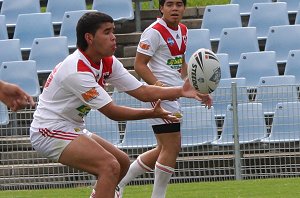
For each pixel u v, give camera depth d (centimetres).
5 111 4234
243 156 4197
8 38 5850
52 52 5200
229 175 4159
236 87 4206
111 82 2478
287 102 4256
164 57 2995
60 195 3719
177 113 2938
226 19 5550
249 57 4991
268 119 4356
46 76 5219
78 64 2327
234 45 5272
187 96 2417
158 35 2964
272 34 5300
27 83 4906
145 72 2945
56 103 2359
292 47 5291
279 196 3447
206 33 5172
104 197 2292
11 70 4916
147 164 3100
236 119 4178
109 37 2338
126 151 4294
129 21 5741
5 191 3981
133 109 2303
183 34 3033
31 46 5525
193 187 3838
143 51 2956
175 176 4159
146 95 2472
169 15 2970
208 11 5559
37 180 4147
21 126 4247
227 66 4888
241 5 5906
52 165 4159
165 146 2953
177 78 3016
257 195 3494
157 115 2288
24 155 4206
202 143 4253
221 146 4259
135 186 3959
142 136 4259
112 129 4266
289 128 4253
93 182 4103
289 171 4194
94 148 2323
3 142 4241
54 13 5828
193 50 5166
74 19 5484
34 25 5538
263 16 5584
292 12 5856
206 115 4266
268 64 4975
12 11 5841
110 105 2305
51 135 2348
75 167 2347
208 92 2405
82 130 2417
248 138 4253
